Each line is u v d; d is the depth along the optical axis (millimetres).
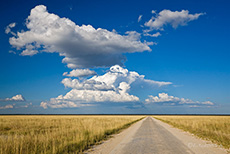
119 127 24141
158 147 10227
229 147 10250
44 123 32594
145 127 26234
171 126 28266
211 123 31250
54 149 8578
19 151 8820
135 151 9141
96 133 15250
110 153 8750
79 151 9266
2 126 25375
